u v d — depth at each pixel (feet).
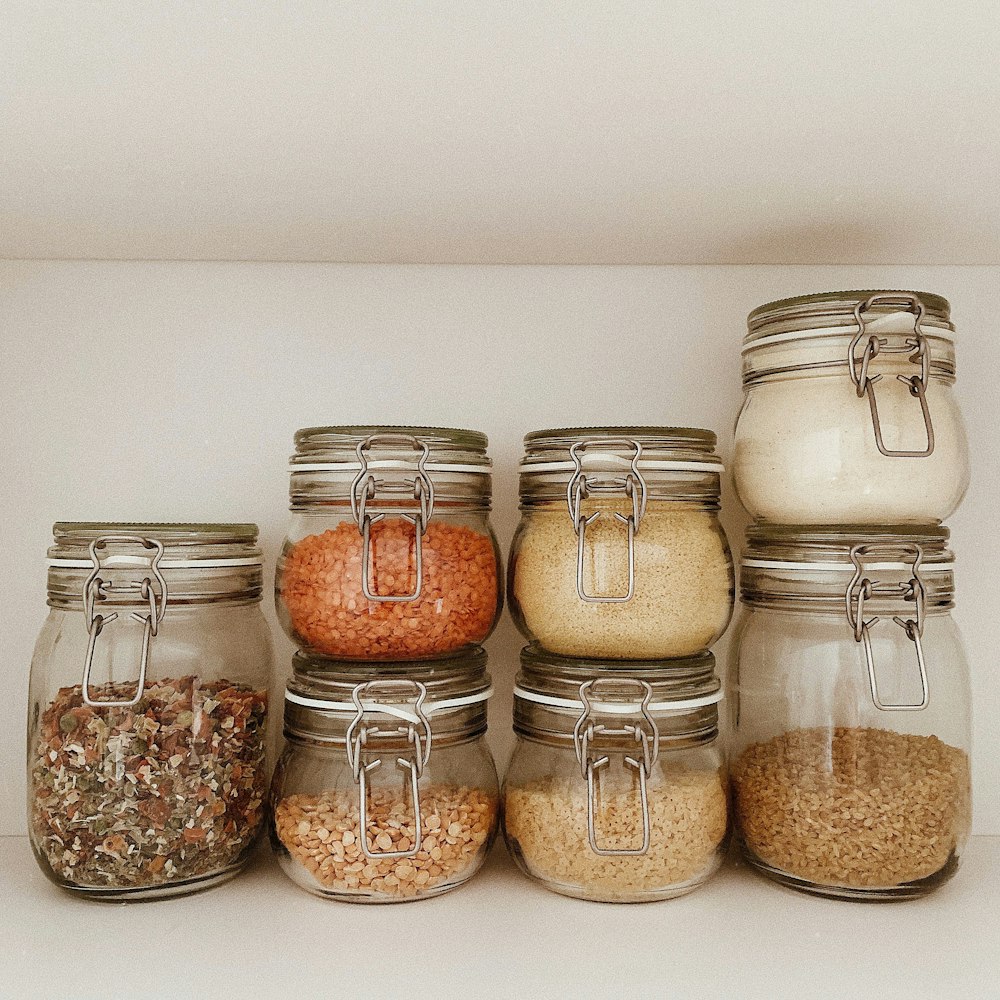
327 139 2.02
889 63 1.70
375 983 1.85
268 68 1.71
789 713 2.36
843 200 2.39
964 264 2.92
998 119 1.92
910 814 2.23
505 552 2.88
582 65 1.71
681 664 2.33
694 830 2.27
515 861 2.40
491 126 1.95
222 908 2.23
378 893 2.22
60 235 2.64
